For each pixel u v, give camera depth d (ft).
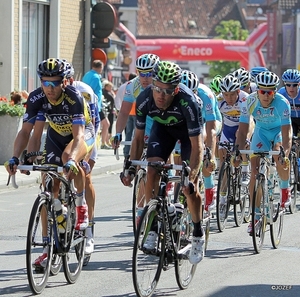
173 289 44.70
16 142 44.68
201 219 44.68
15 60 123.13
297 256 55.11
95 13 112.37
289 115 61.11
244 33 560.20
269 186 57.57
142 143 44.88
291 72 77.77
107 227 65.16
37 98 44.88
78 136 43.93
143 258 41.24
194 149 43.19
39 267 42.27
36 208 41.52
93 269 49.55
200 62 506.07
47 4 132.46
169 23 590.55
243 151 57.21
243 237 62.39
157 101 42.37
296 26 474.49
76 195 45.80
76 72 141.59
